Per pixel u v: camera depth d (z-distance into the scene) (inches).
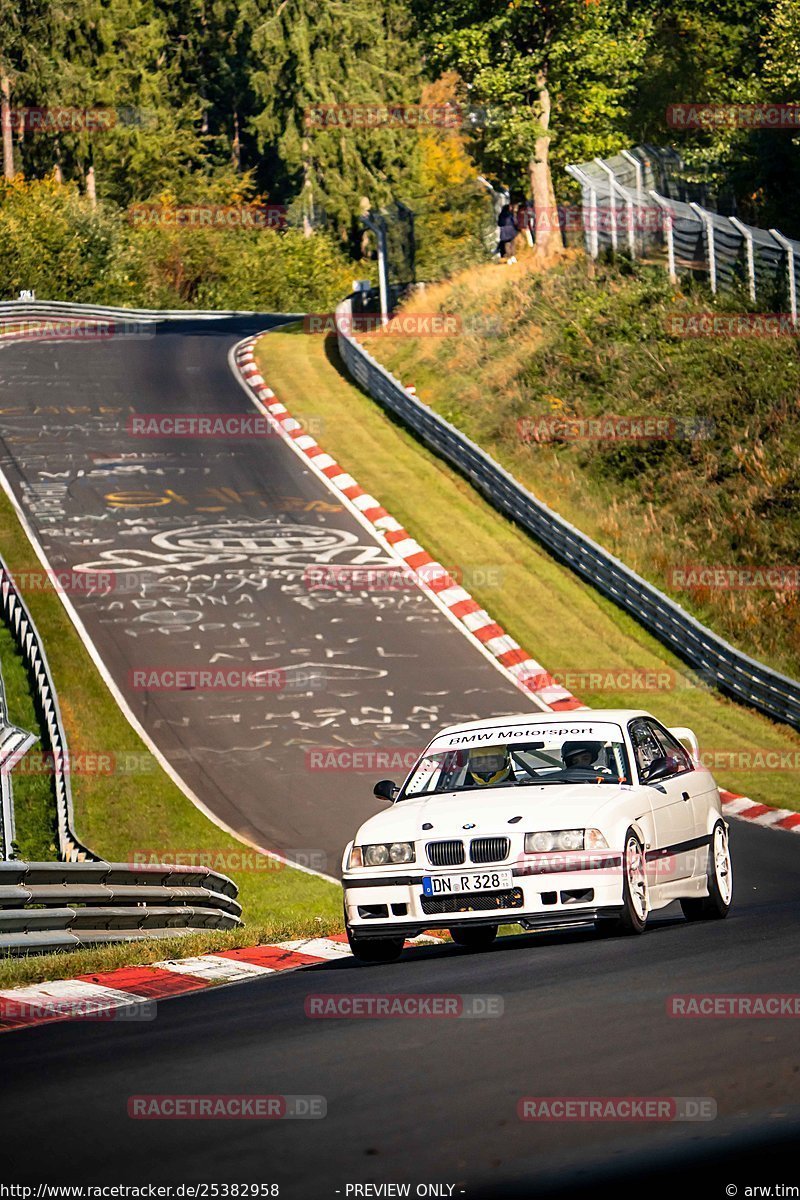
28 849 1317.7
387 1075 364.8
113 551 2046.0
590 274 2866.6
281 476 2374.5
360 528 2164.1
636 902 622.5
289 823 1331.2
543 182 3253.0
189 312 4510.3
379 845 624.7
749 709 1701.5
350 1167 287.6
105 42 5610.2
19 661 1674.5
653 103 3526.1
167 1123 328.5
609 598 1963.6
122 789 1409.9
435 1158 290.5
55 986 591.5
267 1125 322.0
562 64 3142.2
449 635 1822.1
